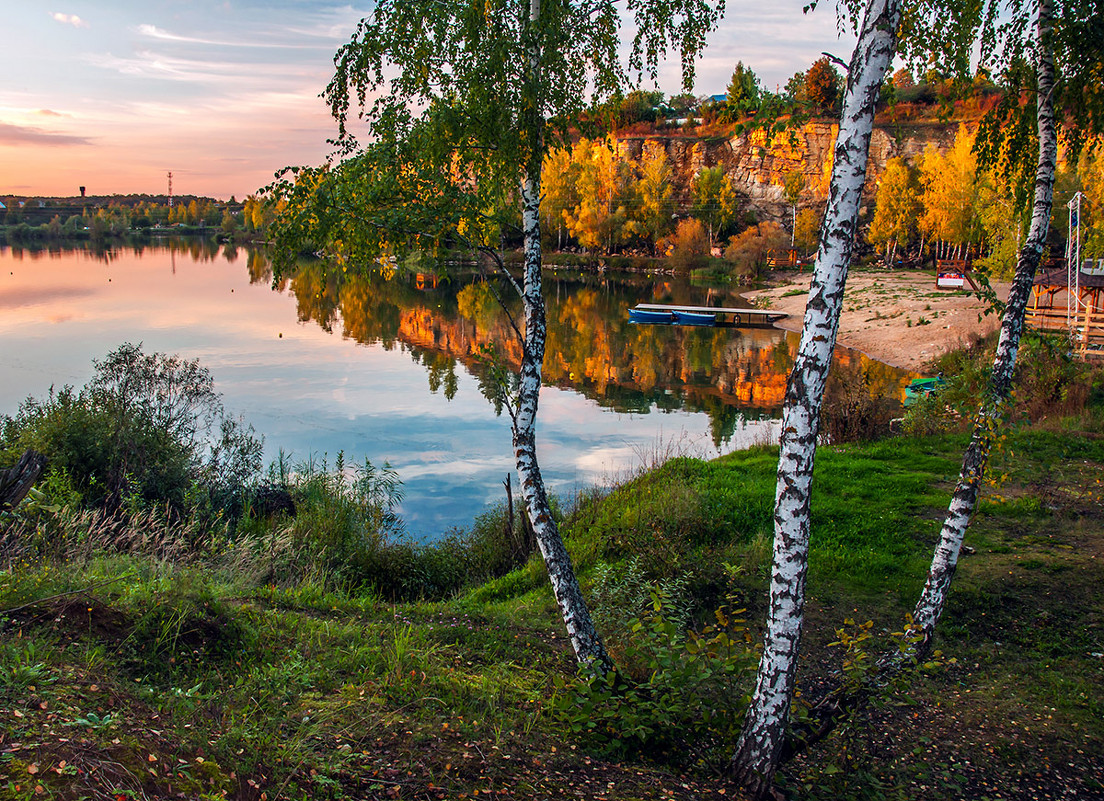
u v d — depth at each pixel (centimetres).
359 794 376
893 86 554
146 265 8406
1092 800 541
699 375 2958
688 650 564
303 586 914
